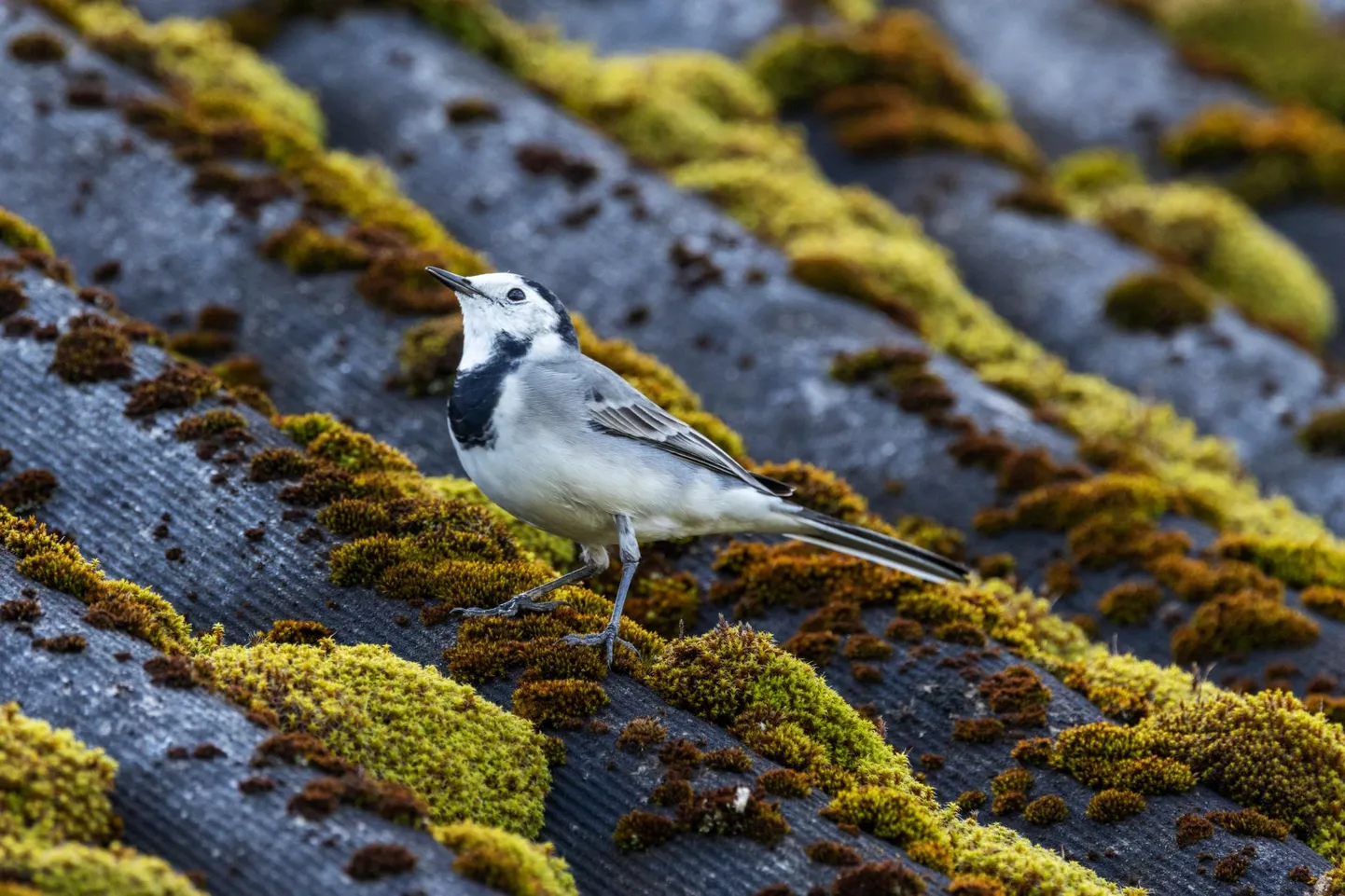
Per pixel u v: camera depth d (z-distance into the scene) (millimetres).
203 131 18609
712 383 17797
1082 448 17141
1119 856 10750
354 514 12188
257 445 12977
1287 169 29062
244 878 8344
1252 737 11500
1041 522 15680
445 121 21922
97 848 8148
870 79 27891
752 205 21906
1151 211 25828
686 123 24125
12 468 12430
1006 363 19625
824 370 17719
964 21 33688
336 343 15914
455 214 20547
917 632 12953
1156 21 35344
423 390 15359
